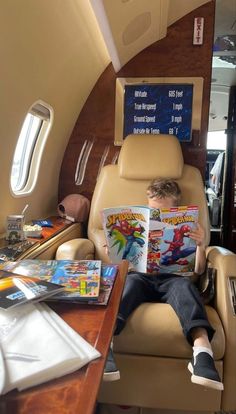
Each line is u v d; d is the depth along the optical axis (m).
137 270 1.65
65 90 2.04
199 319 1.31
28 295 0.79
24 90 1.57
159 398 1.38
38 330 0.68
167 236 1.62
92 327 0.73
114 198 2.15
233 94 3.80
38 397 0.52
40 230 1.78
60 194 2.61
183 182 2.11
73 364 0.58
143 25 1.99
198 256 1.71
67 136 2.48
